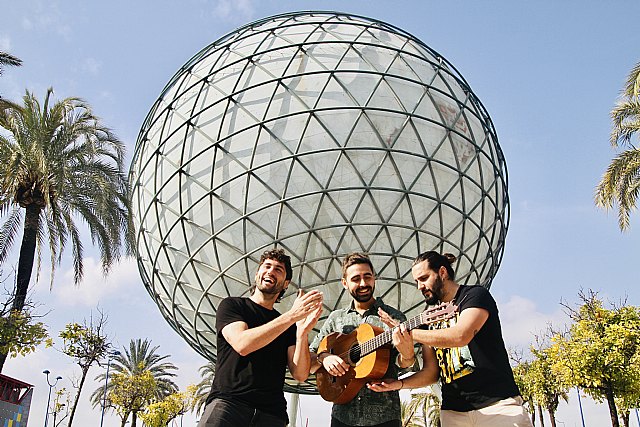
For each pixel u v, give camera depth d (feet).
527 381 119.44
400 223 52.80
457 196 56.24
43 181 68.59
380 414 21.01
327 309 53.47
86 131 76.07
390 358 21.38
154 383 162.30
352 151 52.44
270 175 52.24
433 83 60.59
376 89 55.52
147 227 62.49
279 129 53.11
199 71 63.21
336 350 22.06
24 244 69.97
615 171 76.59
